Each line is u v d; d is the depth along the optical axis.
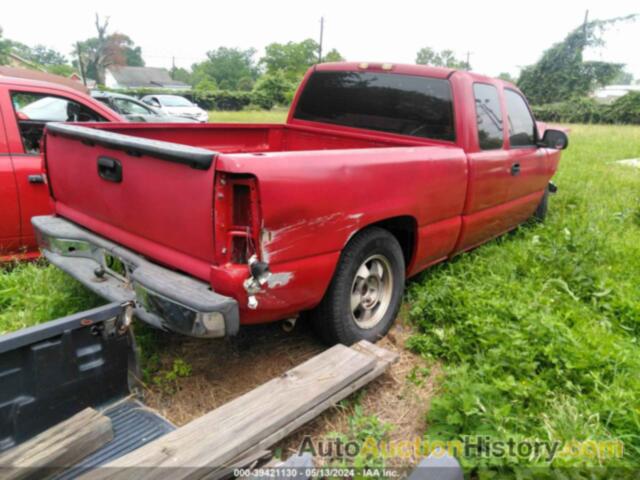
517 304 3.92
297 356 3.59
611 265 5.01
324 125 5.11
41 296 3.91
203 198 2.66
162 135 4.40
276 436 2.52
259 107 41.91
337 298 3.36
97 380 2.71
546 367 3.32
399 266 3.83
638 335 3.90
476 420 2.77
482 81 4.54
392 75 4.55
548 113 36.69
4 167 4.54
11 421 2.43
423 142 4.39
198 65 99.31
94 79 68.12
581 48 41.91
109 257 3.47
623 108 34.06
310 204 2.89
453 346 3.57
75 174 3.58
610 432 2.80
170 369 3.37
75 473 2.34
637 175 9.88
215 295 2.67
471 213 4.46
